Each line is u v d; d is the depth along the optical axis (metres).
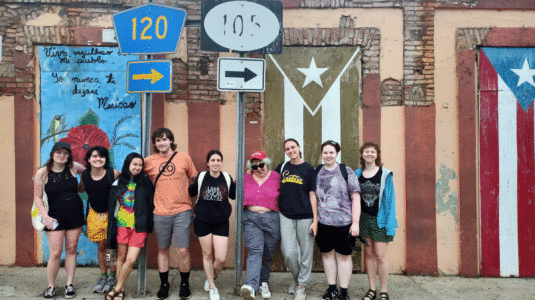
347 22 4.92
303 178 3.94
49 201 3.94
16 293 4.06
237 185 4.11
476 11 4.91
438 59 4.90
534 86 4.86
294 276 4.14
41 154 4.93
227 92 4.94
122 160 4.95
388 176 3.87
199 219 3.93
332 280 4.03
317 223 4.00
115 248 3.90
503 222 4.84
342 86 4.94
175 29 4.22
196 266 4.88
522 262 4.82
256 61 4.11
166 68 4.21
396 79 4.90
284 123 4.93
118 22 4.36
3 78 4.88
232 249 4.93
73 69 4.95
